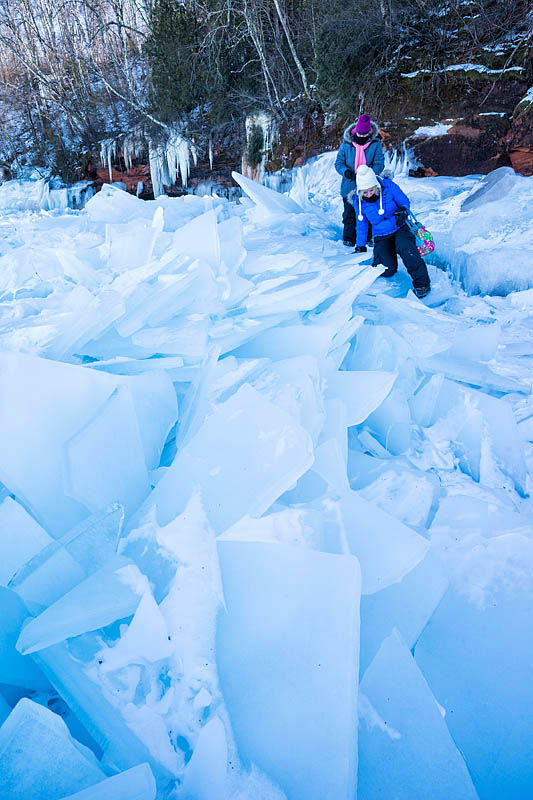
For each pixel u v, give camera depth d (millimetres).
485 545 1301
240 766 798
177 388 1729
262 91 11055
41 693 966
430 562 1216
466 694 1002
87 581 982
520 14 7906
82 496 1155
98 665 910
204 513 1121
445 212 5367
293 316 2061
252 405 1326
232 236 2678
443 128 8188
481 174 7883
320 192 8773
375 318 2680
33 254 3031
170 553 1056
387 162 8539
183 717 861
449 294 3826
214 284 2104
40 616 901
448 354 2504
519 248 3771
